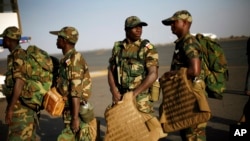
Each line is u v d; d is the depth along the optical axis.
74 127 3.30
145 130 3.08
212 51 3.28
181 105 3.11
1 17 8.02
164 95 3.25
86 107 3.37
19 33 3.55
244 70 13.10
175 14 3.28
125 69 3.38
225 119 5.73
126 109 3.14
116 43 3.59
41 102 3.55
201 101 2.97
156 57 3.30
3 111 7.71
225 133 4.88
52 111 3.32
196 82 3.13
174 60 3.32
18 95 3.40
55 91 3.41
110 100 8.49
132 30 3.32
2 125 6.24
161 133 3.08
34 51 3.58
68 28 3.37
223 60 3.29
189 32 3.28
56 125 6.05
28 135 3.56
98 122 3.57
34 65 3.51
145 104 3.34
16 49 3.50
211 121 5.62
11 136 3.52
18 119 3.51
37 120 3.72
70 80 3.29
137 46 3.38
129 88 3.36
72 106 3.26
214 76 3.31
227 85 9.57
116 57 3.49
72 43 3.37
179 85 3.10
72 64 3.28
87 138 3.39
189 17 3.25
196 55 3.04
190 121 3.06
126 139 3.14
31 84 3.47
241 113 6.13
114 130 3.19
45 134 5.42
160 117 3.24
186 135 3.34
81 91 3.25
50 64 3.65
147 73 3.34
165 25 3.38
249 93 4.42
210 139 4.62
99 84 12.26
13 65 3.43
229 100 7.44
